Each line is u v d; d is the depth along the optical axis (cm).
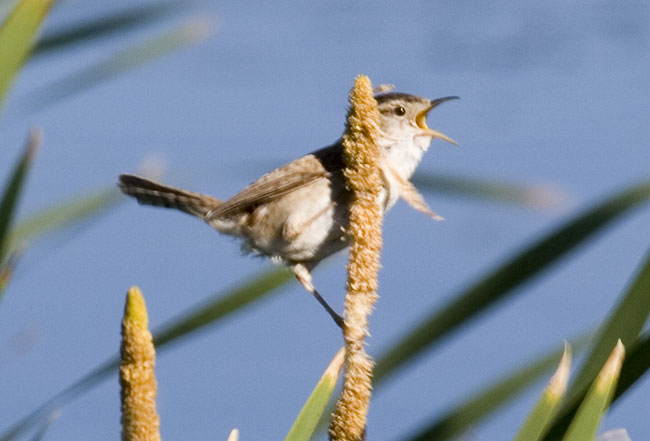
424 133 444
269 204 440
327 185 439
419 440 431
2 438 432
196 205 442
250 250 441
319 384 425
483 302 431
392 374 432
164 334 433
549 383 423
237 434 425
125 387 423
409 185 436
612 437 425
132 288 423
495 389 431
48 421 432
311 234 439
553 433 425
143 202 443
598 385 422
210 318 433
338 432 425
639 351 425
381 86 435
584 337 431
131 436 423
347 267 426
